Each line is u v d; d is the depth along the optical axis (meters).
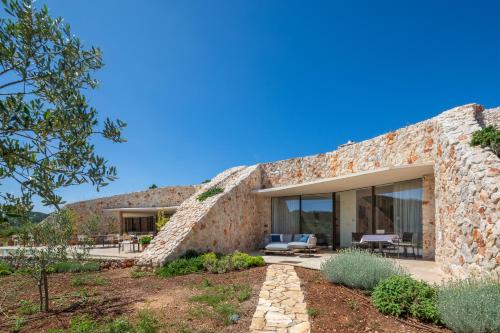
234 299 7.68
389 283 6.88
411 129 12.87
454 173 8.95
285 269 11.21
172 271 11.75
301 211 20.08
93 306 7.84
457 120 10.38
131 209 28.23
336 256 9.38
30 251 7.62
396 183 14.98
